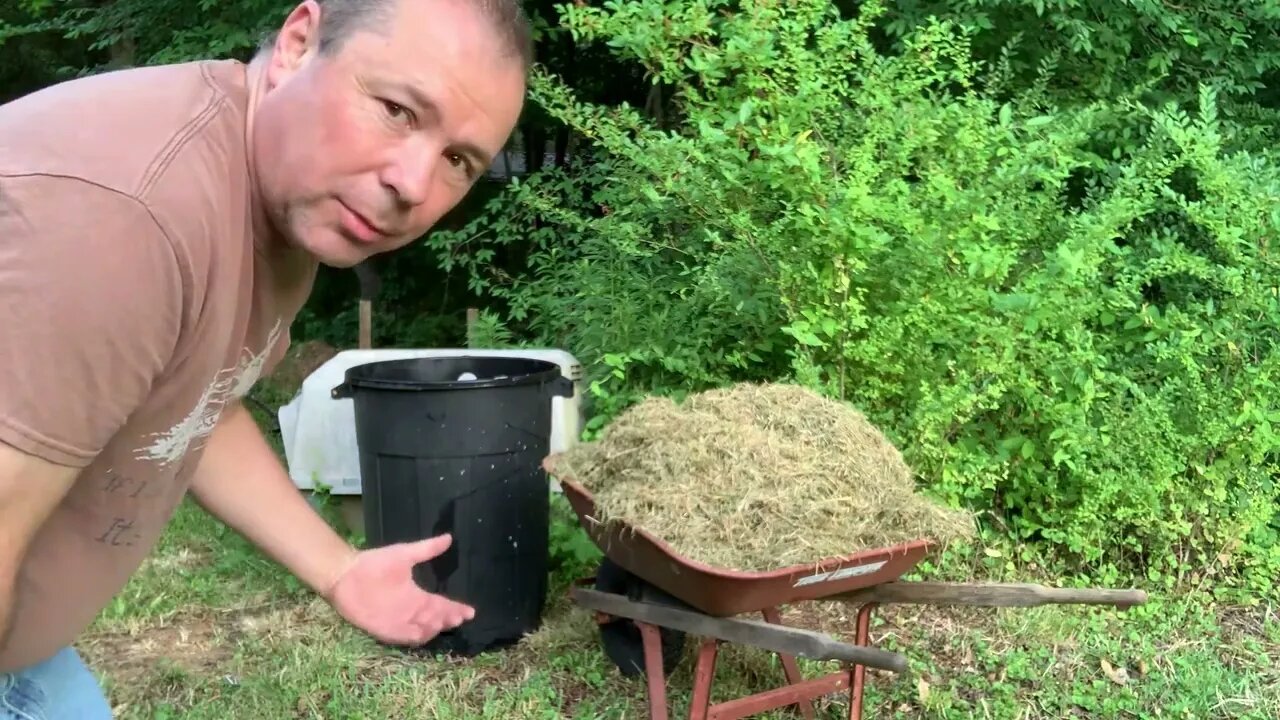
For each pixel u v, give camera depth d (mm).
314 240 1228
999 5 5199
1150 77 5379
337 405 4449
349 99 1146
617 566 3125
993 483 4164
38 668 1591
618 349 4652
